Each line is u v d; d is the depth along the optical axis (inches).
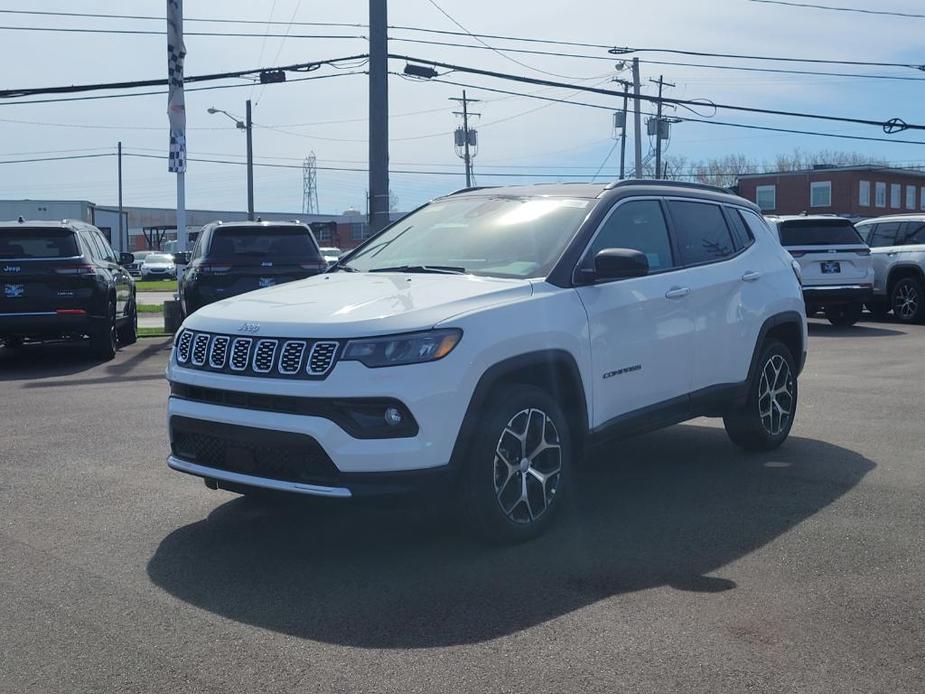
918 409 355.9
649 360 236.7
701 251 263.4
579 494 244.5
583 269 222.1
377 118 713.6
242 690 142.0
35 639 160.2
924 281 700.7
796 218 677.9
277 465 188.2
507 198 254.2
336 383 181.0
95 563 195.9
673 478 259.9
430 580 184.5
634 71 1520.7
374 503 182.5
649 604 172.4
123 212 2508.6
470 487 193.0
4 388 422.0
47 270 488.7
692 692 140.4
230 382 191.9
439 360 185.5
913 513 226.7
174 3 711.7
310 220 3085.6
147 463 278.8
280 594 178.5
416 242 249.8
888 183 2469.2
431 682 143.9
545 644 156.3
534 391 203.6
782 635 159.5
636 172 1540.4
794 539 207.9
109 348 521.3
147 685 143.8
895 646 155.6
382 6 708.0
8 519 225.5
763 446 286.8
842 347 559.5
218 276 542.3
